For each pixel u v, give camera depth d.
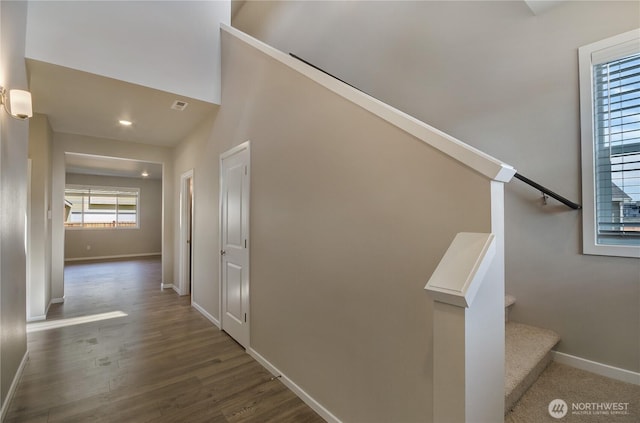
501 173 1.08
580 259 1.99
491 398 1.15
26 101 1.89
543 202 2.13
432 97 2.72
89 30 2.62
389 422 1.46
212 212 3.66
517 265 2.25
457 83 2.55
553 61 2.07
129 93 3.04
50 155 4.15
